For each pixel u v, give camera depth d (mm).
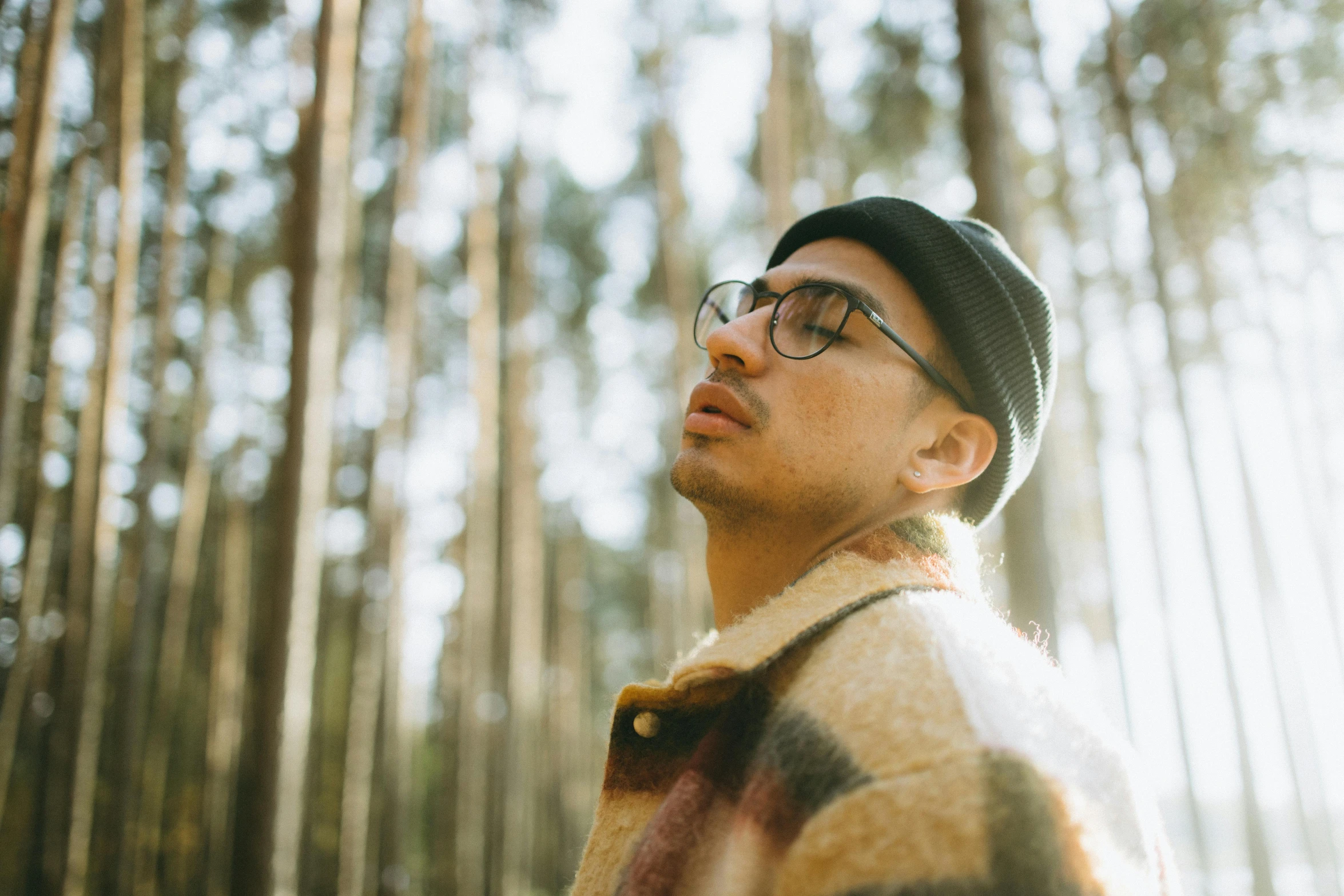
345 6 6180
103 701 11453
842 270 783
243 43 9969
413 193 10180
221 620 12727
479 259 11211
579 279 15883
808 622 576
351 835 9141
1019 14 10648
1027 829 409
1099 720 553
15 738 8781
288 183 10602
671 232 12680
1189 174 11086
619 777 670
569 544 18562
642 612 21922
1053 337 858
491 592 12688
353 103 9445
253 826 5156
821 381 733
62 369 8781
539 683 16125
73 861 8258
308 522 5582
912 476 723
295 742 5383
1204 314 10805
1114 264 11719
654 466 17594
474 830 11742
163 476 12422
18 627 8758
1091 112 11211
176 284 10031
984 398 749
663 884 527
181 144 9938
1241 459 10766
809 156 11312
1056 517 11250
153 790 11859
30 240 6395
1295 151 10672
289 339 5730
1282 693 11078
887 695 477
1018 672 521
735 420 746
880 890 408
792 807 480
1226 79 10875
